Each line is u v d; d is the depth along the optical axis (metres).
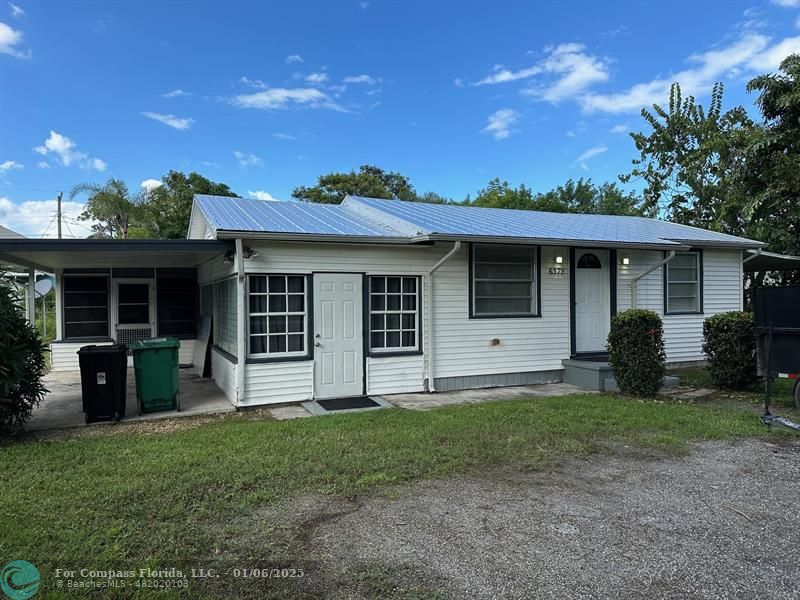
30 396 6.36
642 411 7.45
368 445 5.73
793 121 12.82
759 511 4.05
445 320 9.45
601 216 14.80
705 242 11.98
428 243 9.20
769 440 6.06
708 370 9.60
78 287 12.73
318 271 8.43
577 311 10.75
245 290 7.91
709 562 3.25
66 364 12.56
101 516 3.88
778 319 7.64
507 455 5.43
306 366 8.37
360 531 3.69
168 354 7.75
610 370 9.56
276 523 3.81
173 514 3.93
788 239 14.07
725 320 9.22
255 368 8.00
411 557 3.32
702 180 18.91
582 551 3.40
